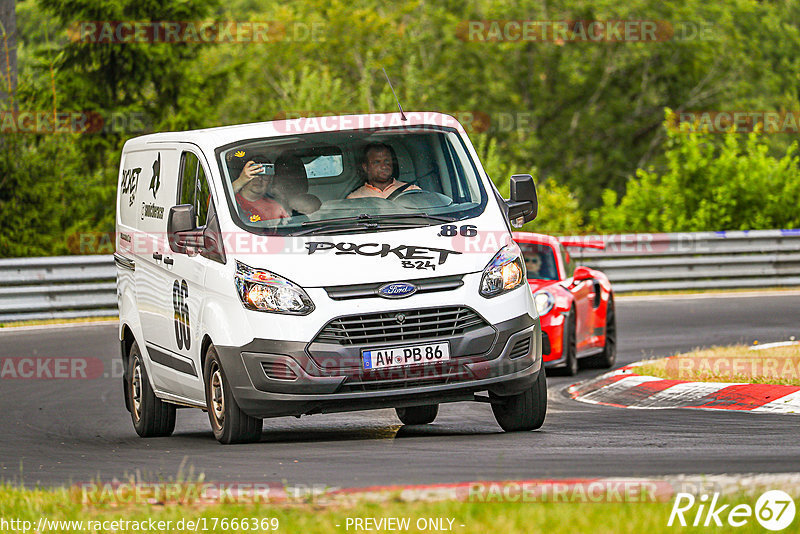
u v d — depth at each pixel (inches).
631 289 3373.5
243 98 6865.2
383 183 1299.2
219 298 1240.8
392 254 1215.6
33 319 2992.1
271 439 1343.5
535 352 1251.2
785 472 917.2
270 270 1211.2
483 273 1223.5
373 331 1188.5
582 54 7273.6
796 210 4015.8
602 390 1699.1
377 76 7042.3
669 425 1301.7
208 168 1305.4
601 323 2113.7
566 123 7352.4
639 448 1107.9
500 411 1296.8
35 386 2043.6
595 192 7249.0
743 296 3223.4
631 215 4247.0
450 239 1240.8
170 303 1382.9
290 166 1295.5
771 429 1225.4
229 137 1332.4
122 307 1581.0
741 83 7352.4
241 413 1239.5
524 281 1258.6
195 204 1336.1
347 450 1158.3
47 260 3031.5
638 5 7135.8
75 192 3998.5
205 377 1284.4
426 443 1200.8
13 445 1424.7
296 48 7140.8
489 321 1209.4
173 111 5359.3
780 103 7623.0
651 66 7367.1
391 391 1186.0
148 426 1515.7
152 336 1460.4
